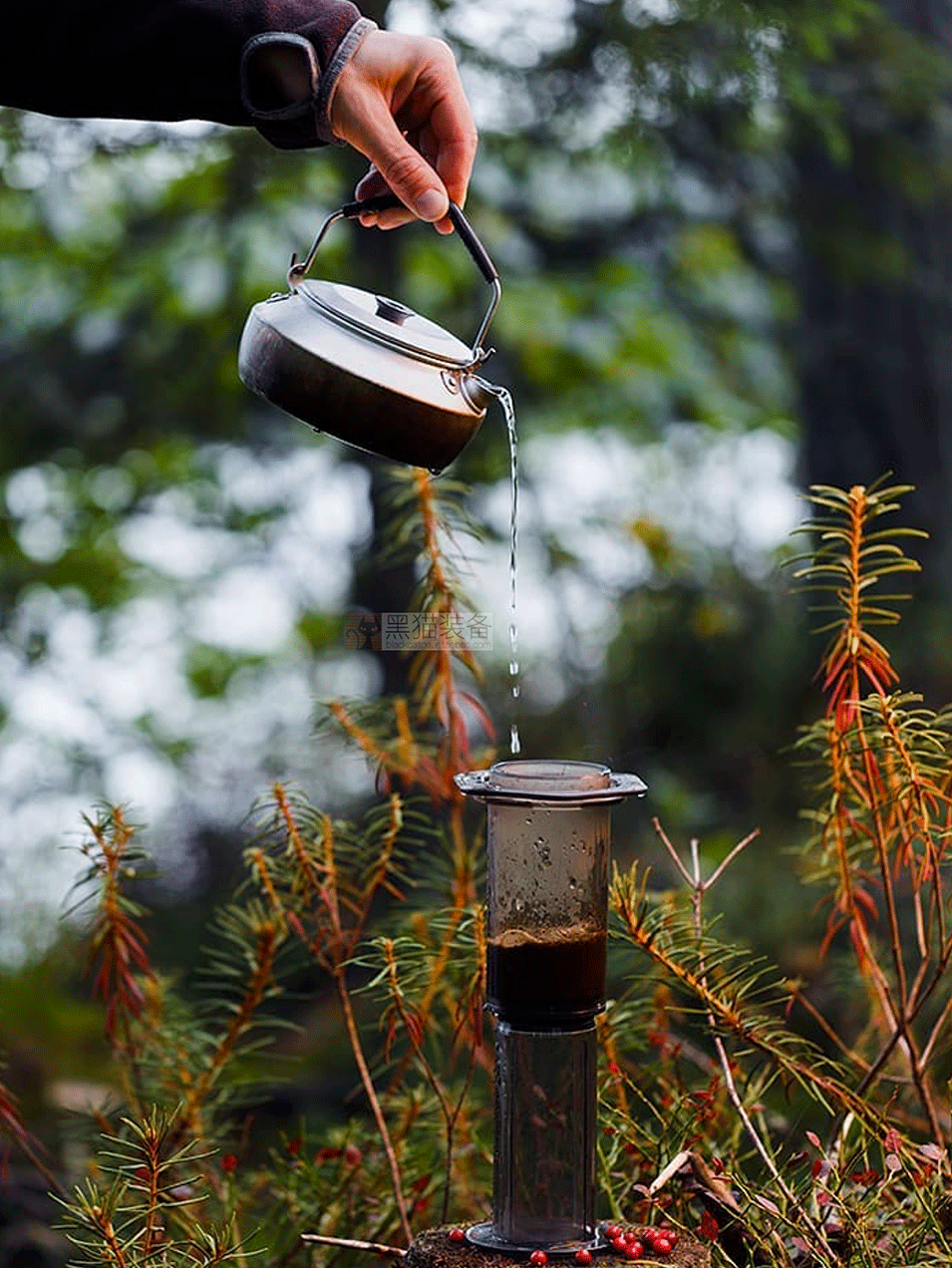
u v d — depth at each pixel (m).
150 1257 2.38
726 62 5.54
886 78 6.27
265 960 2.96
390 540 5.73
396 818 2.96
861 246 6.53
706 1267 2.06
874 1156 2.90
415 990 2.88
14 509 9.70
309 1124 4.58
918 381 6.76
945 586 6.57
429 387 2.29
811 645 6.64
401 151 2.38
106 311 7.86
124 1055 3.13
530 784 2.02
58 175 6.55
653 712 7.03
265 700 10.31
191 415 7.57
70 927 7.32
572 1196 2.08
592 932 2.07
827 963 4.91
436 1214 3.02
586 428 9.48
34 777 9.30
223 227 7.08
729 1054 2.95
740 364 9.53
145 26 2.39
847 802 3.04
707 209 7.46
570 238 7.69
